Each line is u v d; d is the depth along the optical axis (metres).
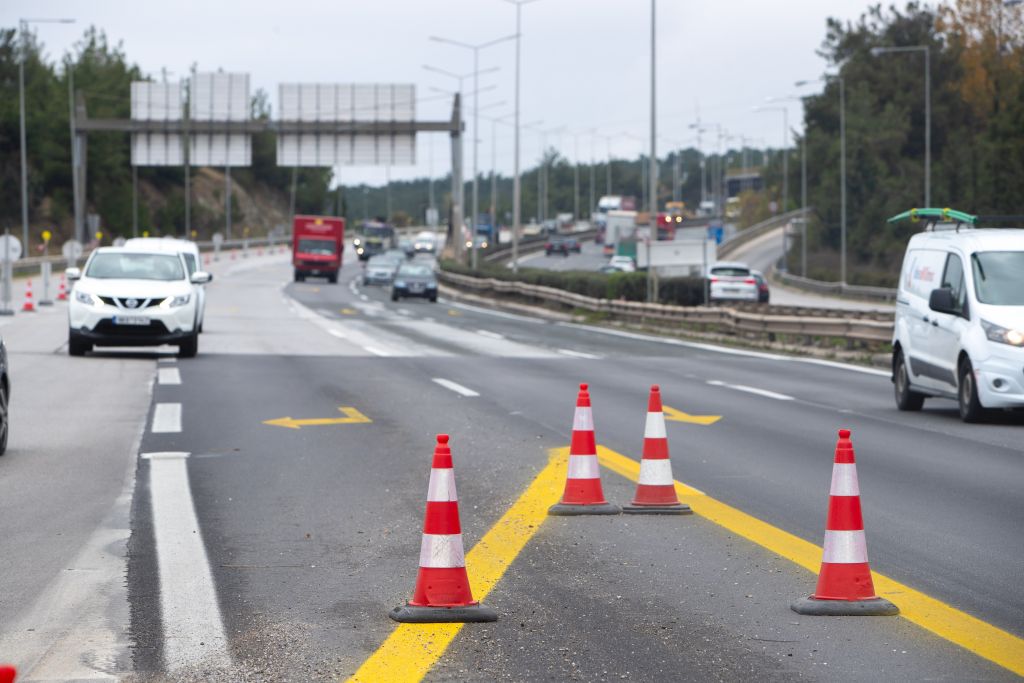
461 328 62.94
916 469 19.20
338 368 36.97
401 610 11.00
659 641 10.40
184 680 9.33
